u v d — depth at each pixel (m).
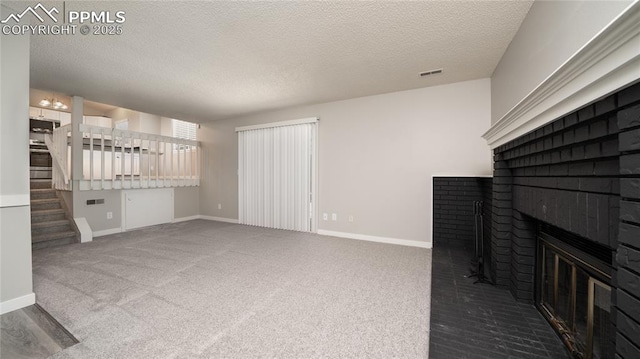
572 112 1.09
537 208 1.67
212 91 3.83
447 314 1.82
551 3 1.51
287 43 2.45
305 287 2.31
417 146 3.69
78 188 4.11
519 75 2.12
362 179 4.10
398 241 3.83
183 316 1.83
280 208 4.91
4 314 1.87
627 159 0.80
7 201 1.93
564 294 1.57
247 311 1.90
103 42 2.42
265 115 5.11
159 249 3.53
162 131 6.98
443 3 1.86
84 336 1.61
